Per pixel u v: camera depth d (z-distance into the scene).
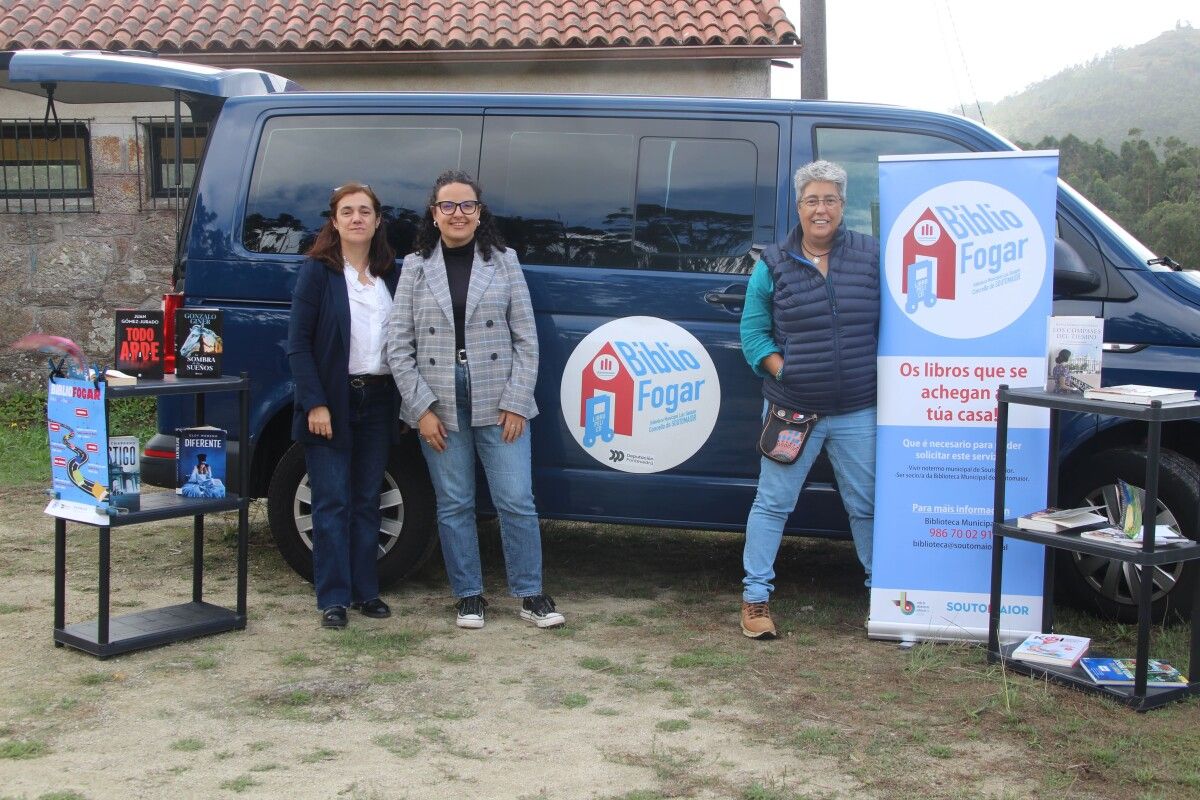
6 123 10.12
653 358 4.74
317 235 4.98
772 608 4.91
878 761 3.26
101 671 3.94
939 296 4.34
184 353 4.32
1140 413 3.65
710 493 4.74
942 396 4.36
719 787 3.07
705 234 4.75
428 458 4.57
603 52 10.21
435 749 3.31
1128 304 4.52
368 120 5.03
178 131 5.50
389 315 4.56
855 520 4.55
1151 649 4.29
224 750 3.27
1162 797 3.04
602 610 4.86
